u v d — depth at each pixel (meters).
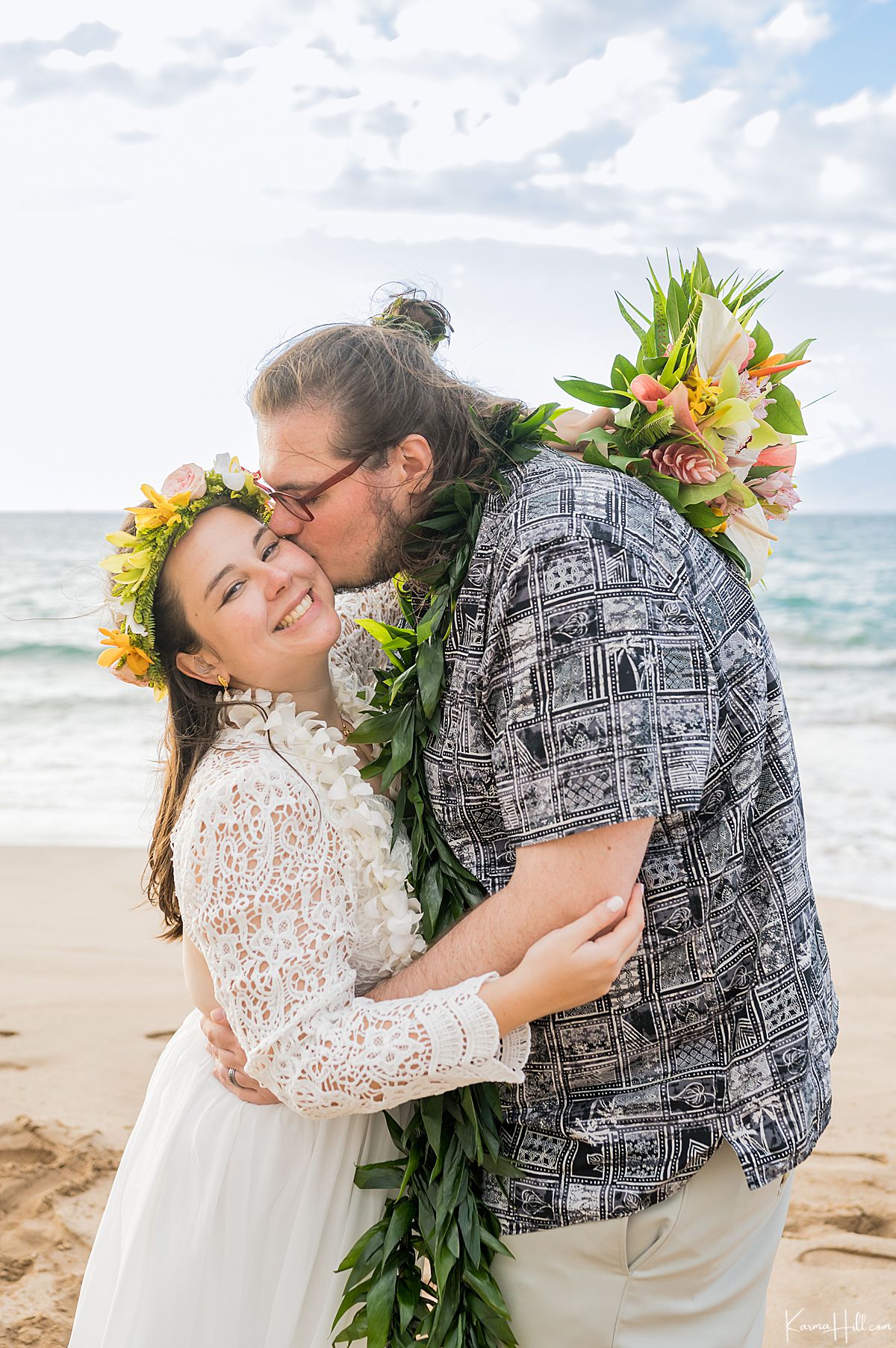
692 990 1.63
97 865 6.54
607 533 1.53
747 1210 1.71
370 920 1.71
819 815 7.52
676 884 1.60
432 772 1.72
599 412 1.88
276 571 1.79
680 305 1.93
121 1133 3.32
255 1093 1.84
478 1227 1.69
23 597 22.58
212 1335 1.76
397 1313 1.77
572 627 1.49
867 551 29.94
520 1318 1.71
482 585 1.62
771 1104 1.62
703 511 1.76
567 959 1.44
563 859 1.49
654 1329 1.69
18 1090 3.60
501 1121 1.73
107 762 10.08
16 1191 3.05
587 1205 1.61
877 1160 3.21
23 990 4.52
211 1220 1.79
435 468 1.74
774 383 1.96
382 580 1.88
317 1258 1.82
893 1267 2.75
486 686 1.61
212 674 1.91
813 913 1.79
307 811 1.67
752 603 1.74
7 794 8.80
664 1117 1.63
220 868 1.62
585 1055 1.65
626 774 1.45
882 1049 3.97
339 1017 1.56
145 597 1.86
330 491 1.74
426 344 1.92
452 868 1.72
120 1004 4.38
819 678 14.26
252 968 1.60
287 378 1.75
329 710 2.03
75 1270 2.71
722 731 1.62
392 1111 1.90
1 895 5.92
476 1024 1.47
